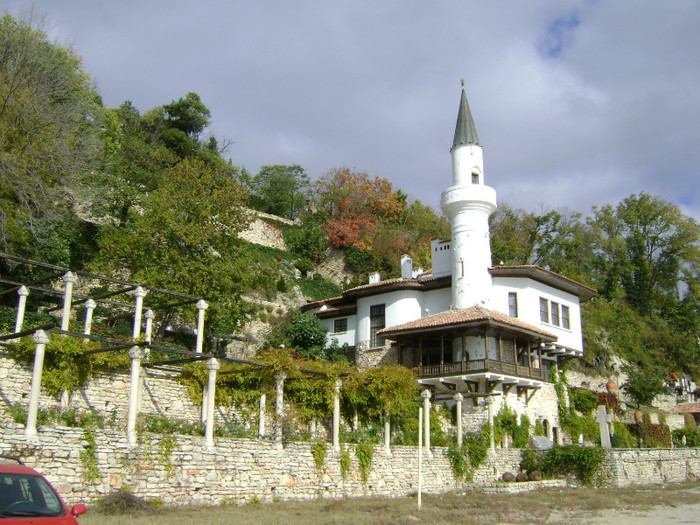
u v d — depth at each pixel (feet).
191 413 76.48
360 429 88.12
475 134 131.64
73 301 78.23
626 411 155.94
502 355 115.75
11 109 95.71
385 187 225.97
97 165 121.70
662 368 195.21
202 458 61.21
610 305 218.38
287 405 78.64
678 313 240.94
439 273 133.69
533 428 119.24
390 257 203.92
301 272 195.11
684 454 130.21
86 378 67.92
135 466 56.08
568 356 133.49
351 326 140.77
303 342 135.33
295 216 242.78
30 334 58.34
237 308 111.55
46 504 32.04
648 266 241.55
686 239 242.37
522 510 69.97
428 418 90.48
